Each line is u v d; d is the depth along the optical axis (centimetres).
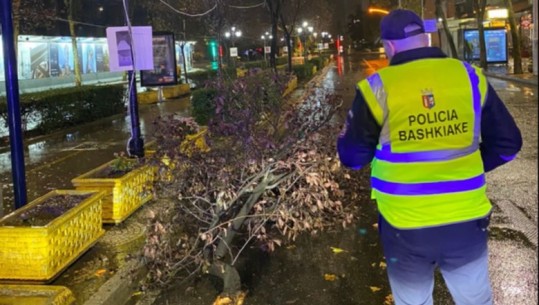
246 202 485
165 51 1095
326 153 472
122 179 644
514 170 875
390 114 246
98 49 5006
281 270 516
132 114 798
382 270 505
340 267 517
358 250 559
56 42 4206
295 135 481
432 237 246
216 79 655
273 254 554
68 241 514
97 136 1444
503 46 3422
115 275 493
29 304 410
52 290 428
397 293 265
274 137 493
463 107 245
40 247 476
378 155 257
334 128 498
